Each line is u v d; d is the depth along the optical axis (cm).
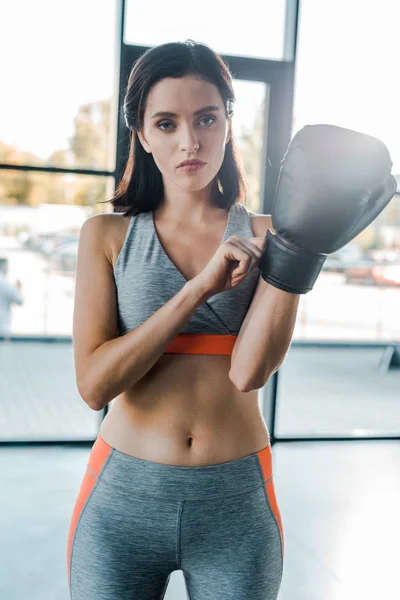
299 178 92
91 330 104
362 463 450
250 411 109
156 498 101
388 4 450
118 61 420
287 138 447
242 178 116
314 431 537
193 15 426
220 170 114
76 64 436
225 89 102
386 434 512
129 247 107
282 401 645
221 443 104
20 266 784
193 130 99
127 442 104
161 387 105
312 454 464
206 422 104
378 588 281
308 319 930
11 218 554
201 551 103
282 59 444
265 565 104
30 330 821
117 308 107
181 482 102
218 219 112
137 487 102
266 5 438
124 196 112
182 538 102
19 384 648
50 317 820
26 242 775
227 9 432
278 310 100
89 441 458
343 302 918
